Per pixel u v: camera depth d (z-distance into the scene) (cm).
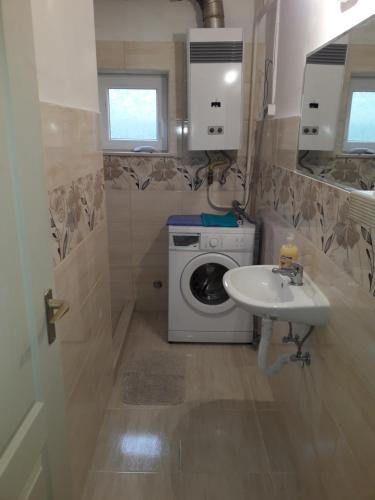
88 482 161
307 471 153
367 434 103
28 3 79
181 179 284
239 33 235
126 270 304
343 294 120
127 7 253
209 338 266
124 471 166
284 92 199
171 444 181
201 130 251
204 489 159
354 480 111
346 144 121
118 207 290
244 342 266
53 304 92
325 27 142
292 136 181
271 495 157
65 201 128
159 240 297
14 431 76
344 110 123
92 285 165
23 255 79
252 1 253
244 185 285
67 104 130
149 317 303
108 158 279
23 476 78
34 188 83
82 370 152
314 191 149
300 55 172
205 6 242
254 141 273
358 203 105
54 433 97
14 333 75
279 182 206
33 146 82
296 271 154
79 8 142
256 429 191
